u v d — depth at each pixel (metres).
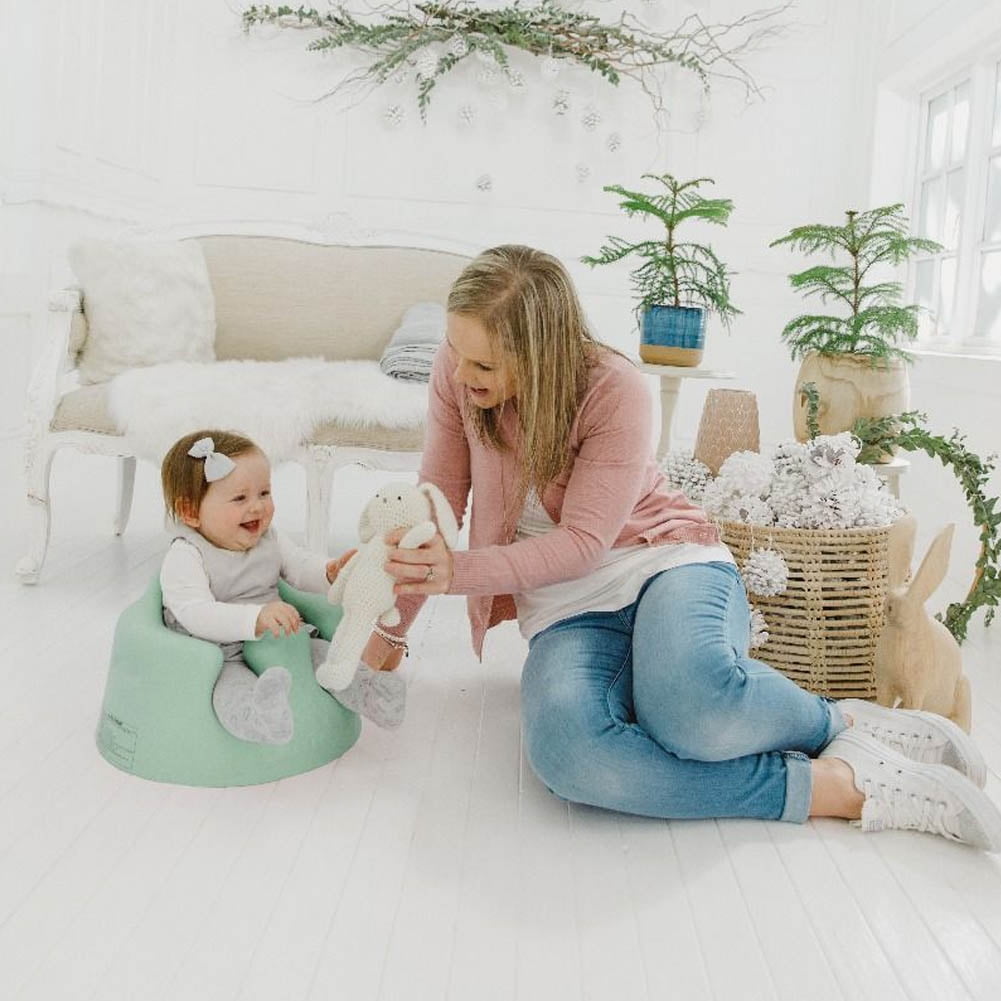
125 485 3.22
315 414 2.67
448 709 2.01
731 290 5.22
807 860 1.48
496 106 5.08
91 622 2.42
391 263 3.59
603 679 1.60
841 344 2.83
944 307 4.43
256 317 3.45
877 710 1.73
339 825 1.54
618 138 5.10
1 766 1.67
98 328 3.06
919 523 4.02
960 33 3.93
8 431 4.04
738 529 2.10
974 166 4.06
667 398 3.05
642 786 1.53
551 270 1.57
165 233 5.17
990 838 1.51
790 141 5.14
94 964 1.19
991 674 2.36
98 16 4.44
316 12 4.98
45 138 4.08
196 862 1.42
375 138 5.14
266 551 1.85
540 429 1.59
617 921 1.32
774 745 1.59
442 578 1.59
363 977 1.19
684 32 5.06
